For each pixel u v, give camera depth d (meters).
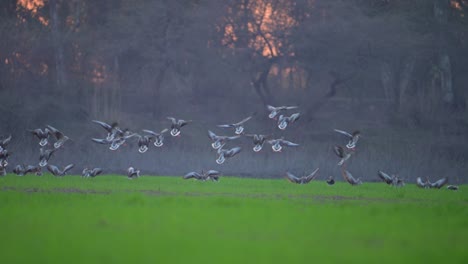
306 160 61.91
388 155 64.94
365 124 80.12
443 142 73.25
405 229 21.39
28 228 20.14
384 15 80.62
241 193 35.12
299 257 16.41
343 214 24.75
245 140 74.50
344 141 74.69
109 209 24.92
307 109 82.19
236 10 81.12
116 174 57.38
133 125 75.44
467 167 65.25
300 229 20.72
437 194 39.09
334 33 76.56
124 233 19.41
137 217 22.67
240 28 81.06
